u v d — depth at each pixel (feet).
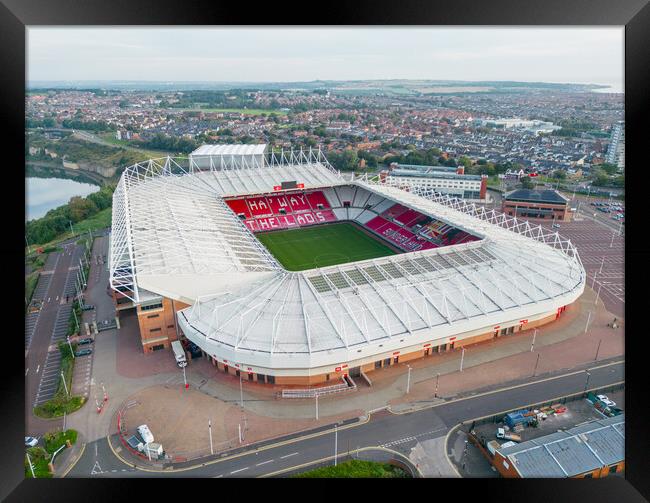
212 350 283.59
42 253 504.84
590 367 301.63
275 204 593.42
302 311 296.51
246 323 291.17
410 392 278.46
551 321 354.13
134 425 253.85
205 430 250.16
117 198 465.06
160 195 480.23
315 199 610.24
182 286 310.86
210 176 580.71
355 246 515.50
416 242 499.10
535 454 215.92
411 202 519.19
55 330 352.08
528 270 353.92
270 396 275.18
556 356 312.50
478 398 273.75
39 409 268.00
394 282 325.62
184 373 292.61
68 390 281.54
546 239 537.65
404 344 290.97
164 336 320.29
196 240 371.97
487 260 357.82
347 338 281.54
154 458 232.12
